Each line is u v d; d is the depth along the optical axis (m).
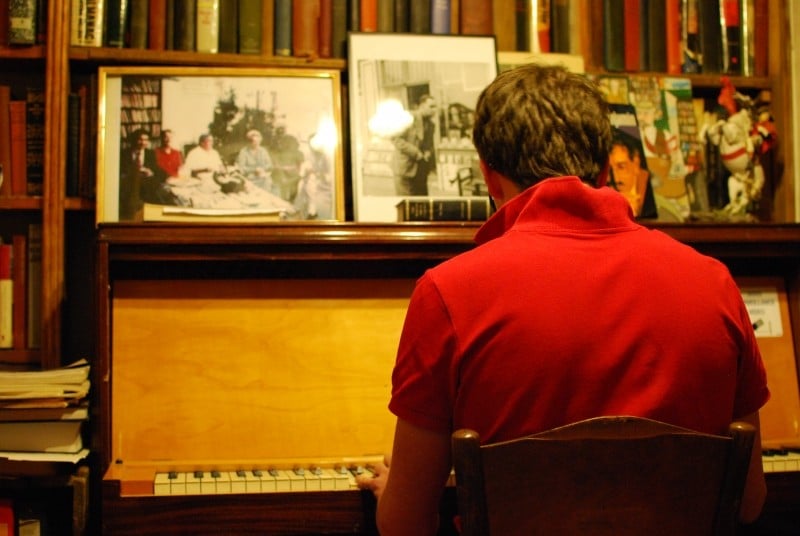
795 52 2.19
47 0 1.85
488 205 1.75
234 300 1.59
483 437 0.87
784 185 2.15
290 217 1.82
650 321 0.86
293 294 1.62
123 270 1.58
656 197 2.02
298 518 1.39
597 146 0.97
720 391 0.89
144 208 1.76
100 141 1.78
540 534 0.83
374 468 1.40
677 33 2.14
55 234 1.79
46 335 1.78
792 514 1.85
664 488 0.84
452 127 1.94
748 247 1.66
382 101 1.92
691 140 2.07
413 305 0.91
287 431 1.54
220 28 1.93
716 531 0.87
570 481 0.82
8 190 1.84
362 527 1.40
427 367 0.88
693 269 0.90
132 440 1.48
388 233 1.52
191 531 1.36
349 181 1.94
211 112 1.84
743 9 2.19
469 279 0.87
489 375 0.85
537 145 0.95
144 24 1.90
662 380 0.85
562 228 0.91
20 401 1.52
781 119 2.15
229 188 1.81
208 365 1.55
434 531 0.96
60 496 1.80
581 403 0.84
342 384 1.59
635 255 0.89
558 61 2.06
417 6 2.02
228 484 1.37
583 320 0.85
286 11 1.96
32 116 1.86
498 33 2.09
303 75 1.90
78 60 1.86
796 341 1.81
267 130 1.85
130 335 1.53
